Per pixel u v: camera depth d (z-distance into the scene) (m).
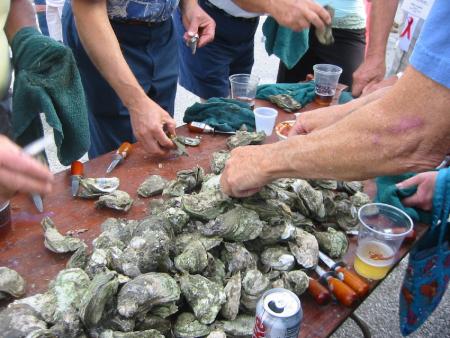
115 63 1.42
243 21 2.37
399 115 0.76
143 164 1.44
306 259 1.00
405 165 0.82
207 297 0.85
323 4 2.41
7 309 0.82
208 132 1.63
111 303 0.81
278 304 0.73
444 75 0.68
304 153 0.91
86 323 0.77
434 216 1.24
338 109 1.27
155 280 0.82
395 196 1.28
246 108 1.73
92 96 1.90
